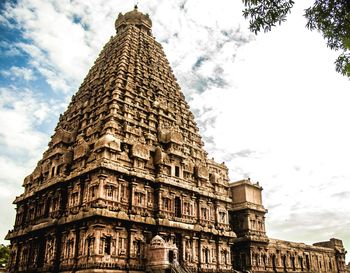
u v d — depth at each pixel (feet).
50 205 170.81
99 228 136.87
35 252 166.09
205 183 197.88
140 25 268.82
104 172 148.56
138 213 153.28
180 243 165.07
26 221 187.32
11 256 187.11
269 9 58.80
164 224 156.87
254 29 60.08
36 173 194.59
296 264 257.96
